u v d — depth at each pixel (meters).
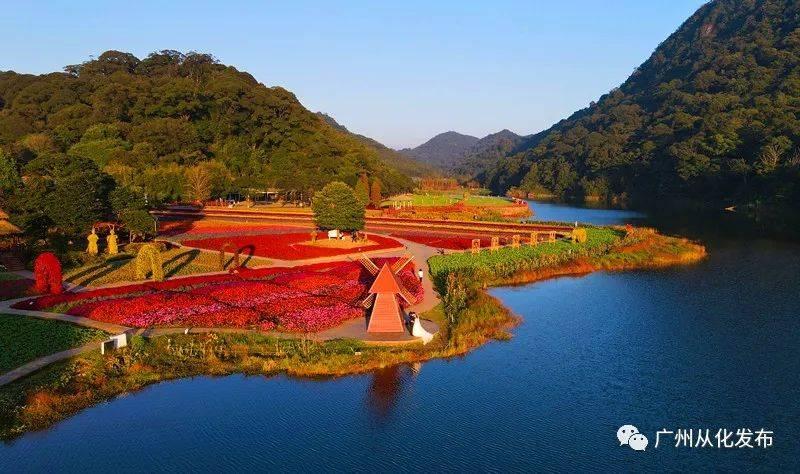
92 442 23.56
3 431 23.70
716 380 31.17
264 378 29.72
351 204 69.19
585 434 25.12
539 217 125.06
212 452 22.91
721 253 71.88
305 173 123.88
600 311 44.38
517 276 54.84
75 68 175.38
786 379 31.33
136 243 61.78
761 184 135.38
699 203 154.88
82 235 59.66
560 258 61.28
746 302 47.22
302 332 35.56
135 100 137.75
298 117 151.75
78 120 127.12
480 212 114.44
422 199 146.50
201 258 57.03
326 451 23.25
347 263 55.69
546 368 32.47
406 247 66.69
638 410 27.53
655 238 76.06
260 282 46.22
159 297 40.62
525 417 26.58
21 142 113.75
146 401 27.08
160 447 23.27
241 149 133.88
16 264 50.06
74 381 27.72
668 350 35.72
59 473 21.41
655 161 185.38
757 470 22.52
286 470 21.86
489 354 34.41
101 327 34.78
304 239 71.00
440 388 29.41
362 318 39.09
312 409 26.73
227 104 144.00
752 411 27.62
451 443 24.14
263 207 111.44
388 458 22.66
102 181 61.47
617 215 130.75
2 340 31.72
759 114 160.12
